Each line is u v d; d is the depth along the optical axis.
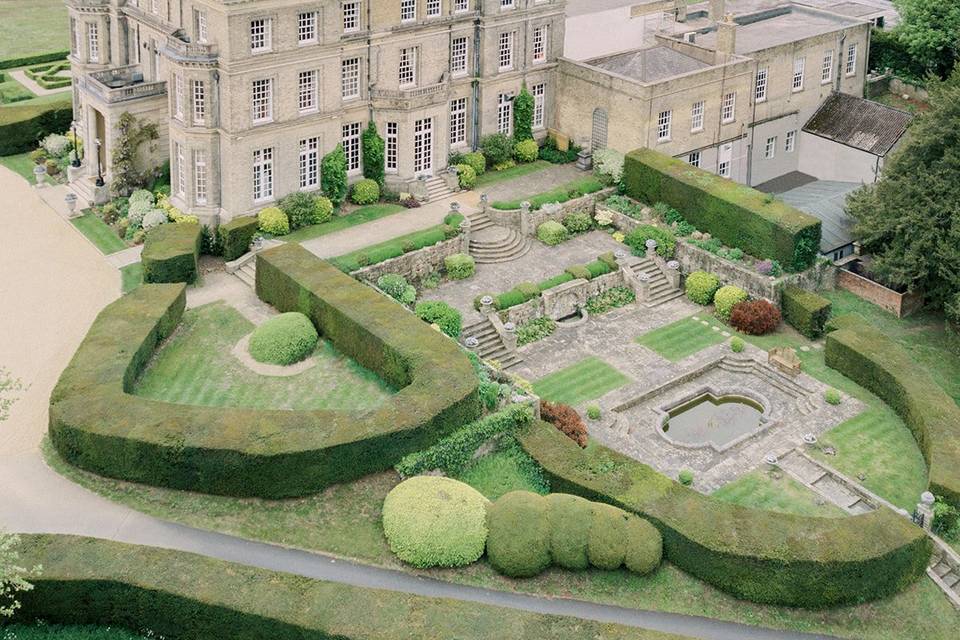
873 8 123.75
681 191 88.19
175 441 59.91
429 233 84.25
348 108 87.62
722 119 96.94
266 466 59.72
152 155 90.56
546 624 53.12
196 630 54.25
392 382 69.00
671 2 106.06
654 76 93.62
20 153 102.31
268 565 57.62
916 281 82.50
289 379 70.44
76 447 61.50
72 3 94.19
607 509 59.75
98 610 54.69
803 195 94.31
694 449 69.75
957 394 74.88
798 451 69.56
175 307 74.38
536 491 63.91
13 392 68.75
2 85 117.25
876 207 80.94
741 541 58.09
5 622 54.44
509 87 96.38
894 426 71.81
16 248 84.94
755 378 77.25
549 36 97.00
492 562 58.47
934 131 78.50
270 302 78.12
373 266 80.38
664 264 86.25
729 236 85.75
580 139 98.06
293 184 86.75
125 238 86.06
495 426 65.12
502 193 92.38
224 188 84.44
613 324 82.06
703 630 56.88
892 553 58.06
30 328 75.00
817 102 103.75
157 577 54.28
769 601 58.16
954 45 108.06
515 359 77.50
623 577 58.84
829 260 84.25
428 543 58.00
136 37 94.44
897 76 113.88
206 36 81.94
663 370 76.88
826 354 77.31
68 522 58.84
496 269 85.06
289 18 81.62
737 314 81.19
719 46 95.81
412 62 90.50
